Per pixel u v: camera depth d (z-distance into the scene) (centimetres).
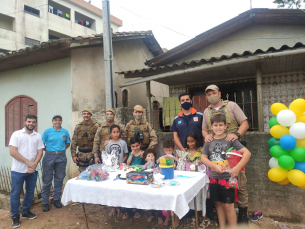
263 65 535
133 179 254
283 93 610
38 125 621
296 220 324
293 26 623
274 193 337
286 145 262
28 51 527
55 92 587
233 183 257
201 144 338
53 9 2083
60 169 411
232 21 631
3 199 412
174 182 245
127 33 671
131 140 361
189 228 313
